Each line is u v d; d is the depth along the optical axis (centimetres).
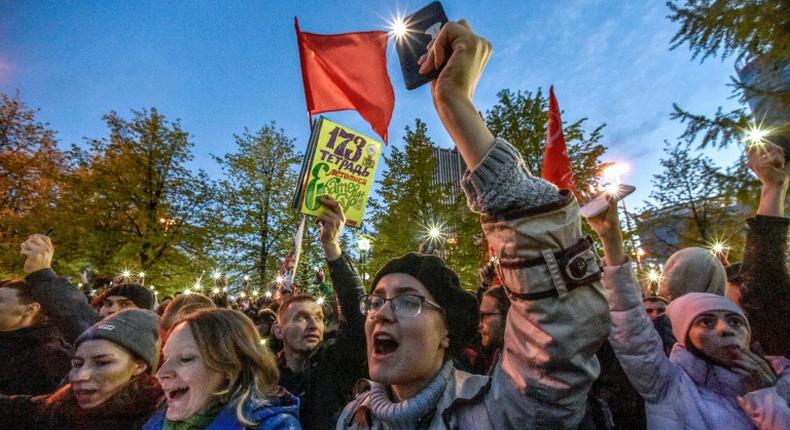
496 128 1245
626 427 214
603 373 223
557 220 99
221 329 182
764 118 502
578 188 1080
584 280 97
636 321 183
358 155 294
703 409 179
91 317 283
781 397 180
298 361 302
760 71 504
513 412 113
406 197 1365
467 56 108
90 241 1482
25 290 282
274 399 186
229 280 1633
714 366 190
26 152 1661
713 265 250
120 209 1611
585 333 98
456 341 154
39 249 283
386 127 384
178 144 1745
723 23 487
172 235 1628
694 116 548
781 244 233
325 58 394
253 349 186
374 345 150
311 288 1549
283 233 1677
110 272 1436
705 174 586
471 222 1287
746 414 177
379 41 395
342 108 396
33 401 217
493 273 360
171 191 1702
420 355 141
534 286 99
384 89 388
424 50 125
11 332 270
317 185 278
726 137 530
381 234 1374
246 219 1688
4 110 1647
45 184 1631
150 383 210
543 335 100
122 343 204
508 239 101
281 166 1770
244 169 1741
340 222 278
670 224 1212
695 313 194
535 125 1197
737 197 533
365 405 156
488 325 265
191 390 173
